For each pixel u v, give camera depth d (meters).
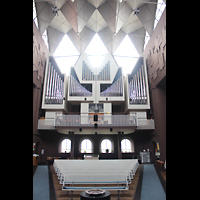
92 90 18.12
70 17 16.17
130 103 17.33
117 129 15.32
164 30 13.54
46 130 17.55
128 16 16.97
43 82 18.00
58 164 11.41
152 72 16.92
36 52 15.42
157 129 15.77
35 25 15.29
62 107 17.28
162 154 14.81
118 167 11.28
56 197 7.73
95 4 15.73
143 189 8.62
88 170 10.09
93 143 18.53
